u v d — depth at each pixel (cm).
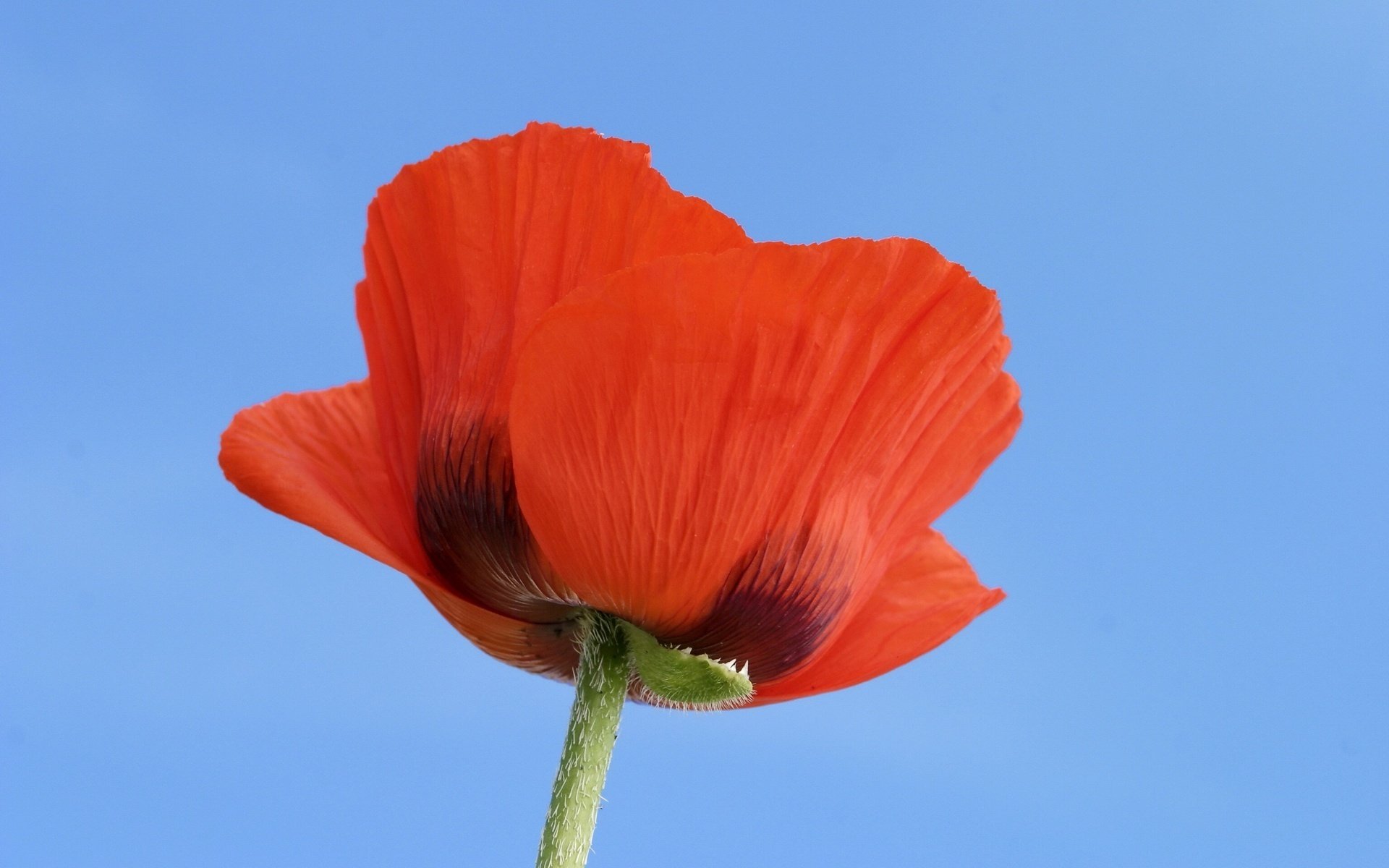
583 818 52
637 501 51
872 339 51
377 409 55
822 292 50
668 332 50
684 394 51
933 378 52
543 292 52
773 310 50
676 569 52
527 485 51
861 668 56
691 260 50
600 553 52
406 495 55
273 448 54
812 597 53
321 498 53
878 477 53
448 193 53
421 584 55
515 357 53
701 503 51
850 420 52
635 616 52
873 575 55
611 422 51
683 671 52
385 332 55
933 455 54
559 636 55
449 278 53
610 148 52
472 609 55
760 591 52
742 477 51
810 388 51
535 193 52
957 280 51
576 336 50
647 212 52
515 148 52
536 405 51
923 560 59
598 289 50
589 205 52
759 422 51
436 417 53
